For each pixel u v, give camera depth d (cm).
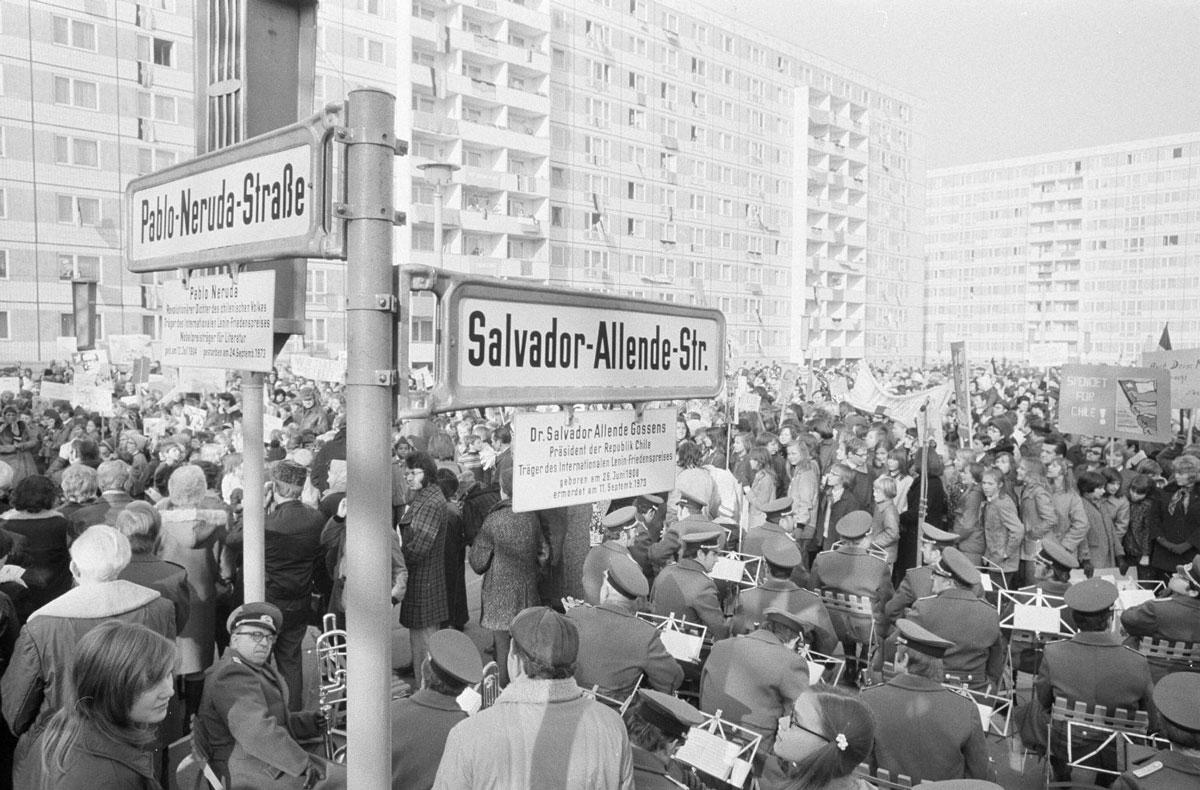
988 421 1554
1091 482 898
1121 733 429
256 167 207
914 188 9012
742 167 6838
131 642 242
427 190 4847
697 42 6475
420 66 4634
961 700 382
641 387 262
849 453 1011
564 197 5525
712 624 552
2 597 394
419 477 608
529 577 589
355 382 178
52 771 236
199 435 1233
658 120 6150
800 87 7269
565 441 253
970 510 881
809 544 1037
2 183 3494
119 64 3778
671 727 352
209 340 281
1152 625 523
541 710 247
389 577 180
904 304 8912
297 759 328
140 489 988
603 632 436
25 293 3566
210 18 289
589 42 5662
